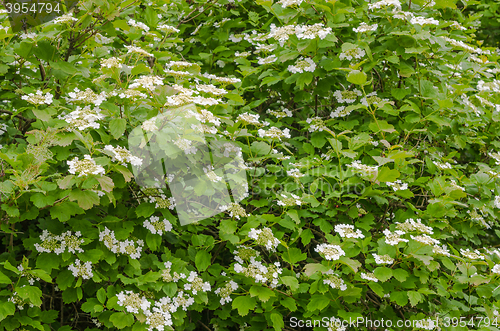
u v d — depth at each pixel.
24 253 2.93
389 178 2.32
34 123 2.14
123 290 2.14
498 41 5.93
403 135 3.23
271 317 2.31
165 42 3.25
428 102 3.03
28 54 2.22
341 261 2.16
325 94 3.05
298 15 2.85
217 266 2.48
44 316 2.15
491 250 2.90
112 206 2.26
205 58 3.67
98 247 2.12
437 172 2.99
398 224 2.46
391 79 3.22
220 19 3.76
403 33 2.71
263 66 3.18
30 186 1.97
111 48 3.21
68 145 2.11
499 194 3.00
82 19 2.20
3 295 1.97
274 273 2.30
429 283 2.57
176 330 2.37
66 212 1.93
